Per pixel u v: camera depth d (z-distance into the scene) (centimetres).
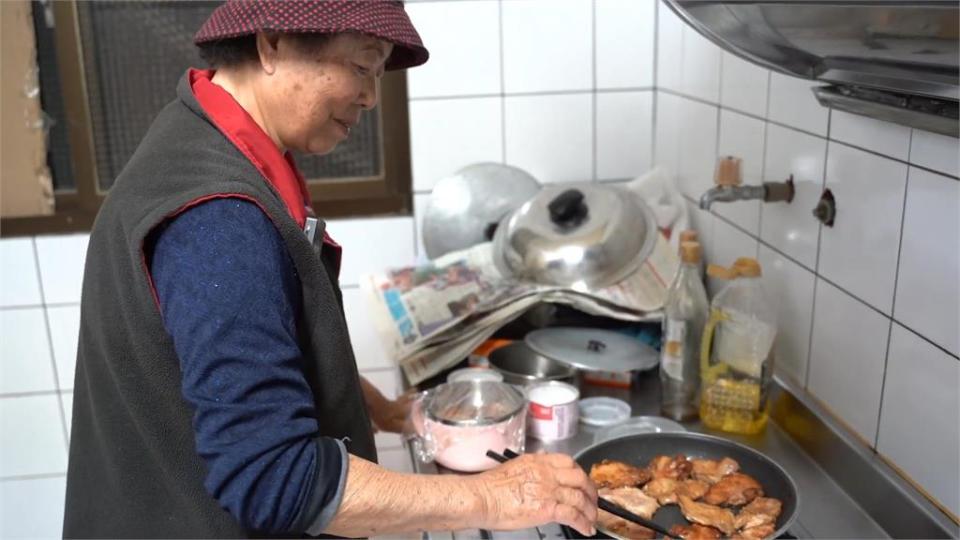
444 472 116
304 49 83
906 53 78
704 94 162
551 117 190
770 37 90
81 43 181
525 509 83
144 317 79
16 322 190
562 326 156
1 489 200
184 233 76
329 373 87
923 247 99
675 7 91
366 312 198
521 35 184
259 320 74
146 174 82
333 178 194
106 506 90
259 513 72
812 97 121
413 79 184
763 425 128
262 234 77
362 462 79
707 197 129
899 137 102
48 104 185
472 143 190
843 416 118
